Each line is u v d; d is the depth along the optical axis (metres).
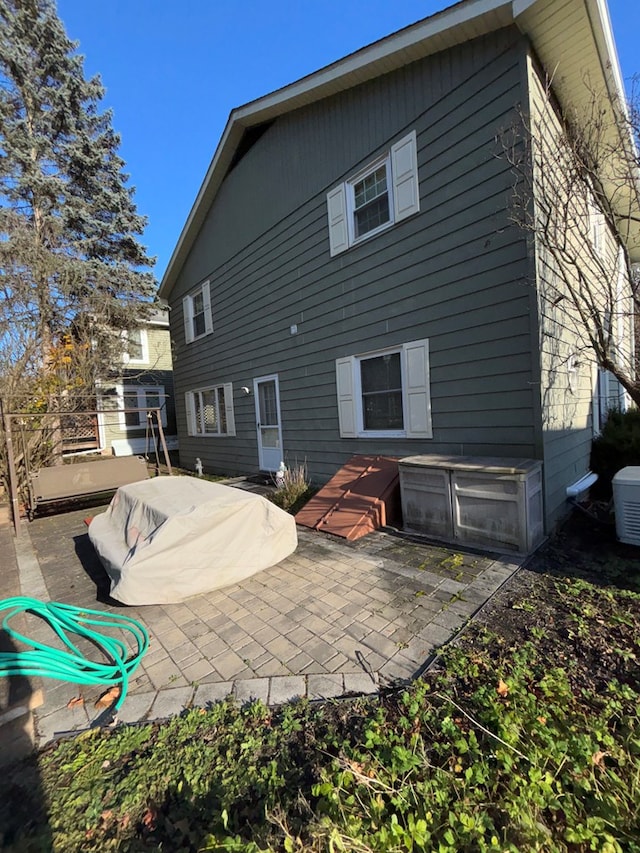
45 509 7.28
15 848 1.42
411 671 2.26
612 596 2.88
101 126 13.37
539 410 4.08
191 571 3.18
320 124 6.39
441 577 3.44
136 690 2.24
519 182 4.04
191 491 3.89
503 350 4.33
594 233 5.95
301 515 5.48
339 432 6.66
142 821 1.51
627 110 4.31
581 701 1.91
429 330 5.05
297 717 1.96
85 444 13.85
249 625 2.86
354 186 6.07
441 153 4.74
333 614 2.94
